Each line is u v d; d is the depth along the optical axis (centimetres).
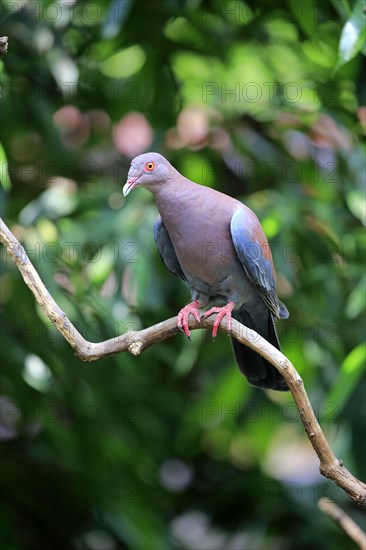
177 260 829
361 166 1074
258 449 1282
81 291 997
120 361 1036
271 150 1134
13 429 1153
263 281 776
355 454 1100
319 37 1070
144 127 1174
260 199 1091
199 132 1155
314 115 1113
